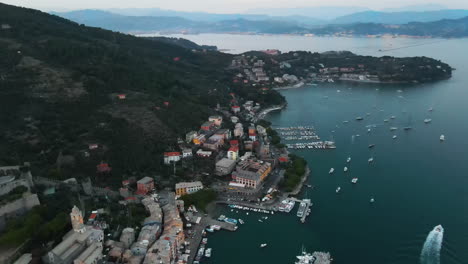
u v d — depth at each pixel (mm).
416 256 196750
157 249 184875
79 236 174125
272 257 197000
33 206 187250
